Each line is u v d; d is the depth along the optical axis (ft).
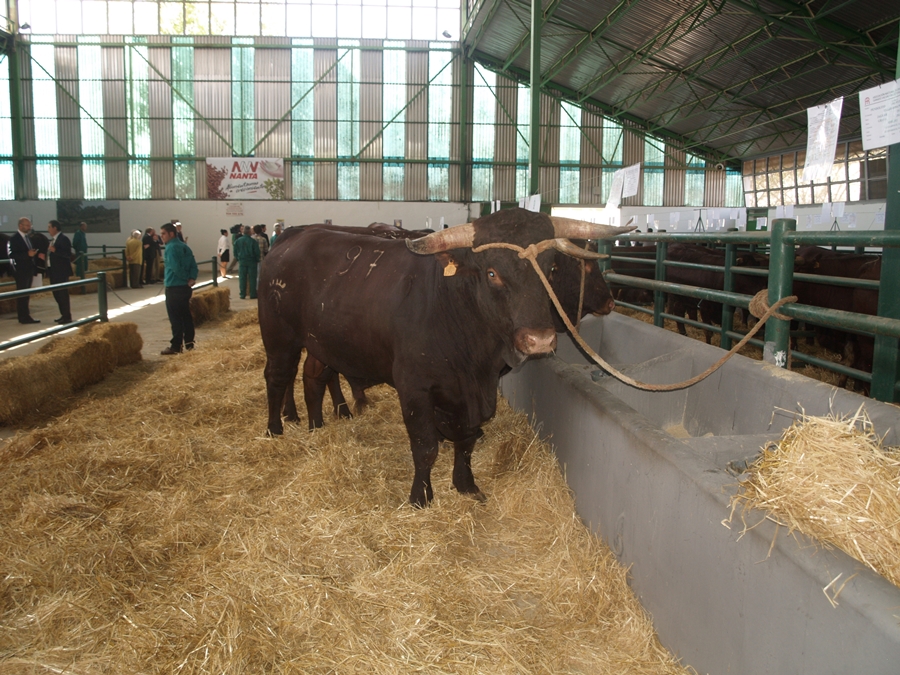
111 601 8.54
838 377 21.42
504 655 7.51
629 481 8.74
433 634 7.89
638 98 83.35
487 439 14.58
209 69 87.51
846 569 5.17
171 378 21.43
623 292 37.52
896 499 5.81
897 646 4.50
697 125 86.48
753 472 6.62
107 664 7.43
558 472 11.87
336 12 87.97
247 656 7.48
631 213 93.40
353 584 8.83
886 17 48.39
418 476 11.27
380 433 15.37
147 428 14.99
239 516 10.72
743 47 61.46
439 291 10.61
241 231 70.13
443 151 90.84
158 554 9.61
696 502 7.00
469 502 11.36
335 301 12.61
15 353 26.61
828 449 6.26
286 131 89.25
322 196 90.74
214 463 13.25
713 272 27.71
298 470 12.66
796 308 10.72
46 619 8.05
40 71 86.02
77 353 20.13
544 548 10.05
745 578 6.15
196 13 87.56
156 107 87.51
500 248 9.07
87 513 10.74
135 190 88.63
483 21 76.28
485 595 8.78
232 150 88.94
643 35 65.36
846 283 12.93
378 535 10.16
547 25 69.41
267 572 8.90
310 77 88.48
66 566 9.04
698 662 7.00
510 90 90.22
